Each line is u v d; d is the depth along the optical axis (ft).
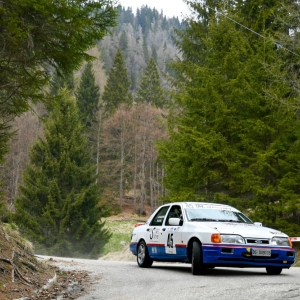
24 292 30.32
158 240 44.60
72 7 30.01
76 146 145.48
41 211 139.03
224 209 43.57
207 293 28.78
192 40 112.68
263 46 82.99
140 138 261.65
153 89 331.16
